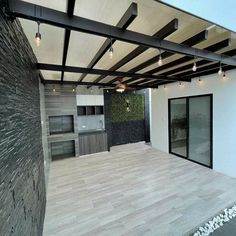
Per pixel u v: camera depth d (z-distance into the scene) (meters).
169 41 2.07
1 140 1.00
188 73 4.31
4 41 1.17
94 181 3.88
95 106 6.87
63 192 3.40
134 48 2.47
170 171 4.33
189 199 3.01
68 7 1.38
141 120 8.34
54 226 2.44
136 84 5.94
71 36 2.05
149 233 2.26
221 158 4.13
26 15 1.33
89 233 2.29
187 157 5.25
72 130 6.14
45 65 3.12
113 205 2.91
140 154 6.03
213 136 4.30
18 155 1.37
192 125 5.00
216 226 2.38
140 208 2.79
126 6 1.50
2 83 1.07
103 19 1.72
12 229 1.13
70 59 2.94
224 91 3.96
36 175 2.15
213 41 2.32
